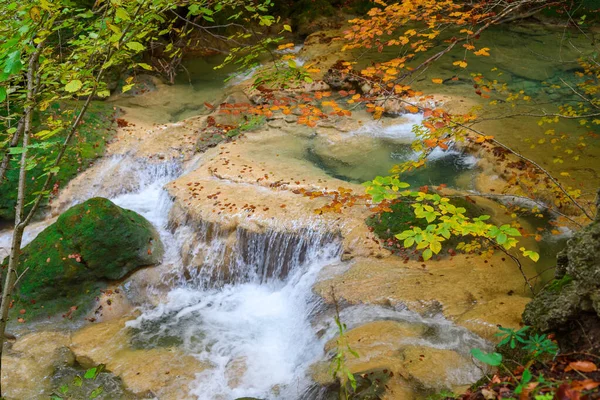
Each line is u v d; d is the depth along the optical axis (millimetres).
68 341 5949
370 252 6133
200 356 5691
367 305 5473
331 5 14258
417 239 3447
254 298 6586
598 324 3186
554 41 11922
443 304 5250
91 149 8898
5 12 3699
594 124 8305
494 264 5773
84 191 8461
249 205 6898
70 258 6465
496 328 4805
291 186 7246
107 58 3688
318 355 5184
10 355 5688
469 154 8109
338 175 7867
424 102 9273
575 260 3213
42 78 3938
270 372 5395
